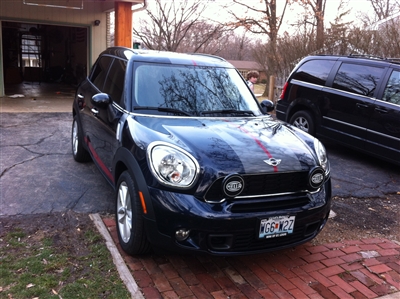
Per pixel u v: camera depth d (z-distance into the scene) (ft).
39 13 40.37
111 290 9.00
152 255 10.74
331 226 13.67
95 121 14.46
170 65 13.61
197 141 10.02
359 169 20.79
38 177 15.99
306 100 24.53
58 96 42.29
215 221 8.89
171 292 9.18
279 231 9.56
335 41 37.40
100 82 15.66
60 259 10.10
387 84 20.21
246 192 9.46
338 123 22.38
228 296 9.22
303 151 10.67
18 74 55.67
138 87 12.42
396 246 12.60
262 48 49.67
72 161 18.45
